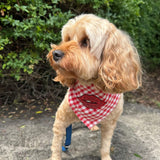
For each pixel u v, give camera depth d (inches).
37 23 19.8
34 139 18.1
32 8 18.8
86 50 11.4
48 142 17.9
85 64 11.2
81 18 11.9
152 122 23.5
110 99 13.4
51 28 21.6
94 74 12.1
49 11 22.5
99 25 11.5
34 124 20.6
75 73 11.6
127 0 25.5
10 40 21.5
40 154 16.4
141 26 36.7
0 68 22.8
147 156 17.4
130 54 12.3
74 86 14.0
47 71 25.0
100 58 11.9
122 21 26.4
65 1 21.8
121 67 11.7
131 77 12.1
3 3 18.6
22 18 22.1
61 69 11.5
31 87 26.2
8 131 19.0
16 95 25.8
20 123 20.6
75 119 14.7
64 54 11.0
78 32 11.5
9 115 22.1
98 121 14.1
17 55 21.7
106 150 15.6
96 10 23.2
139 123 23.0
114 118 14.6
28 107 24.0
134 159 16.9
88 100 13.6
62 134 14.8
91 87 13.2
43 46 20.5
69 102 13.6
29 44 21.6
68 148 17.4
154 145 19.0
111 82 11.5
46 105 24.9
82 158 16.4
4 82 25.4
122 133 20.5
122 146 18.4
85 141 18.6
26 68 20.7
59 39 21.9
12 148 16.7
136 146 18.6
